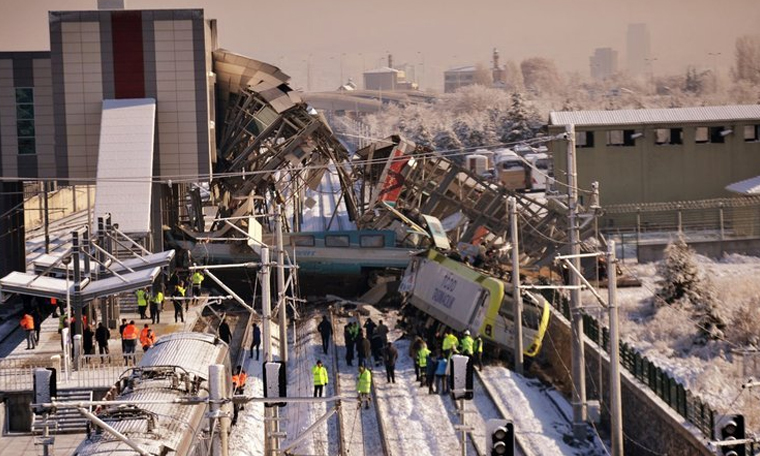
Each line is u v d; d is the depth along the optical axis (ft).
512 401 350.43
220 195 605.31
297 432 328.49
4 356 417.08
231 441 309.63
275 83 604.49
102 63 552.00
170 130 552.82
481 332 397.39
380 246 518.37
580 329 329.31
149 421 224.53
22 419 344.28
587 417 346.54
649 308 453.99
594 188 329.11
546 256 554.46
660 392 310.24
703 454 266.16
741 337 398.62
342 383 375.04
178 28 552.00
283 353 366.02
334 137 604.08
